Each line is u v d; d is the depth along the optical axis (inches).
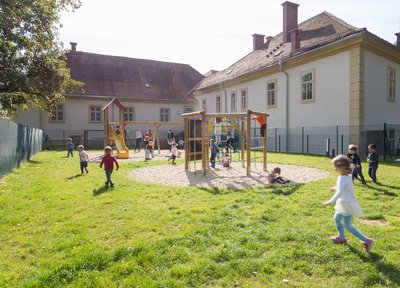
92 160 635.5
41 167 513.7
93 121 1257.4
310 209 236.2
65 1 752.3
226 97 1128.2
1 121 399.5
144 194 297.6
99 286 129.6
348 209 166.6
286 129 839.1
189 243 169.2
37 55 741.9
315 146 753.0
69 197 283.4
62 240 177.6
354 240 172.1
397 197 276.8
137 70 1451.8
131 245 167.3
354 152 347.3
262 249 161.5
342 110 682.2
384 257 151.9
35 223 210.1
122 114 815.7
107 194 296.2
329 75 711.1
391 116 733.9
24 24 689.6
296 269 142.6
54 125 1192.8
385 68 712.4
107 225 202.8
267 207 243.4
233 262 146.9
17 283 132.9
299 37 806.5
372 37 634.8
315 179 380.2
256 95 965.2
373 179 344.5
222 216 218.2
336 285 128.8
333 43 671.8
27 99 802.8
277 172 368.8
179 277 136.1
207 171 473.7
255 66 954.1
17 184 352.8
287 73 832.9
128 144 1272.1
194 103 1430.9
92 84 1284.4
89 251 160.2
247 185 347.6
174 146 588.1
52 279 134.2
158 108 1368.1
